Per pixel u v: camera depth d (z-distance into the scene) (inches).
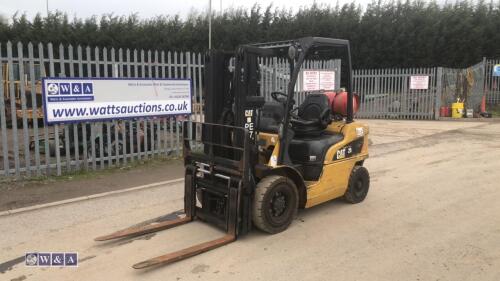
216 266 174.9
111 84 335.9
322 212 239.5
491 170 338.6
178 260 178.9
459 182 302.7
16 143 304.0
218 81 214.1
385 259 179.6
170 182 306.0
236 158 204.5
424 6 1056.8
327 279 163.3
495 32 933.2
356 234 207.2
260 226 201.9
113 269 173.8
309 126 237.8
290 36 1109.7
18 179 304.2
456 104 749.9
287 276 165.9
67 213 239.6
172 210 245.9
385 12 1039.6
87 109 325.1
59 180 307.9
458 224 219.5
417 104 765.9
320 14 1120.2
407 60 997.8
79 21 1285.7
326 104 238.8
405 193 276.5
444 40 959.0
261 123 220.5
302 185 216.7
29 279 166.7
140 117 359.9
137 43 1244.5
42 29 1234.6
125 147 356.8
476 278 162.9
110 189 288.0
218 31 1191.6
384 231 210.7
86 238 205.0
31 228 217.2
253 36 1157.7
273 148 211.9
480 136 533.3
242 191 197.2
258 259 180.7
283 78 478.0
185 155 224.8
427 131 585.6
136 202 260.4
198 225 219.9
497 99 874.1
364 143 260.1
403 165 361.7
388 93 790.5
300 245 194.4
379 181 307.7
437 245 193.2
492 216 231.0
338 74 556.1
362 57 1039.0
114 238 199.6
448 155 405.4
